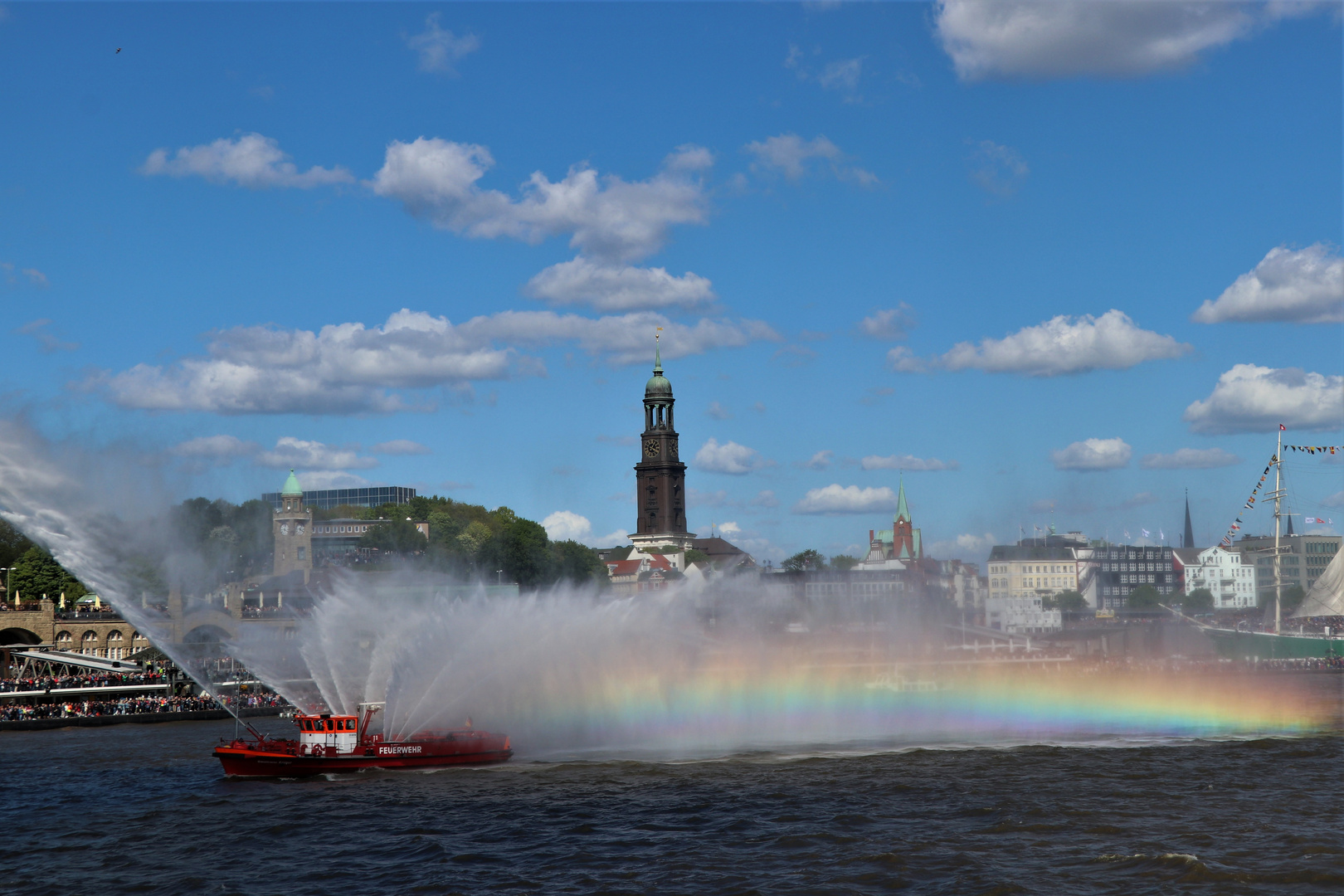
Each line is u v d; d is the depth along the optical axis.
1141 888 69.81
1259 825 85.31
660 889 70.88
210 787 104.44
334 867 77.25
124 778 111.38
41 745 141.50
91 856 81.25
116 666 196.38
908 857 77.25
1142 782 104.00
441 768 111.12
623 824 87.69
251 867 77.69
